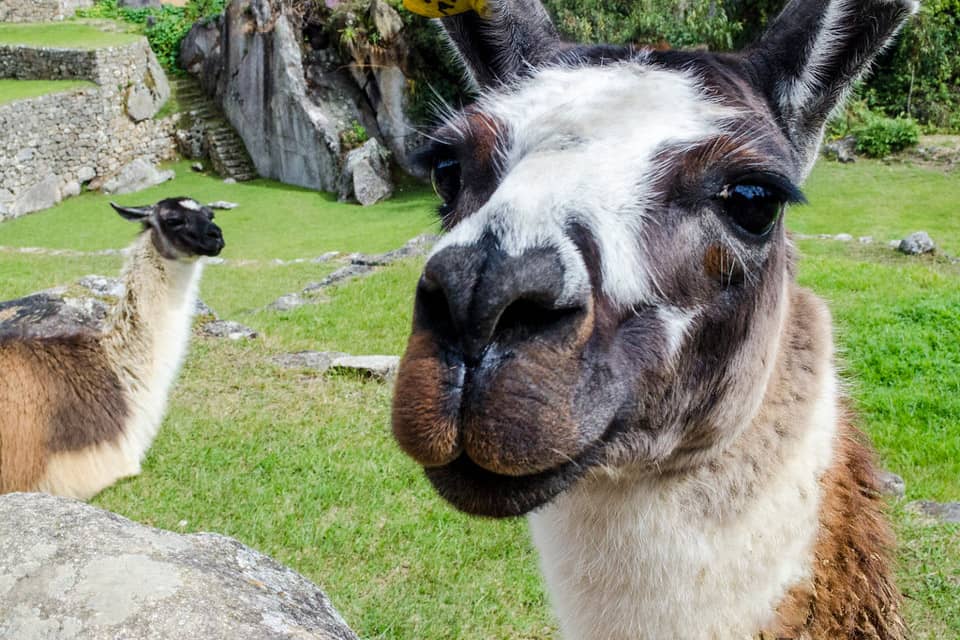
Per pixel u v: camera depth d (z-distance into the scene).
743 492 2.62
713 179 2.33
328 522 6.86
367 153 33.66
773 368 2.70
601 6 17.95
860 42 2.64
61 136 33.88
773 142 2.47
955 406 9.27
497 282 2.01
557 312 2.11
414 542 6.56
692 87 2.50
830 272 14.80
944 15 30.16
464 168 2.55
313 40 35.69
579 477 2.31
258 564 3.36
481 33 3.04
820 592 2.75
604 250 2.18
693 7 15.79
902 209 24.78
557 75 2.62
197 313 12.41
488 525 6.80
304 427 8.71
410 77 35.12
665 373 2.34
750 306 2.48
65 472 6.86
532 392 2.05
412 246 18.16
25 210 32.19
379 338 12.49
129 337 7.36
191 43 39.56
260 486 7.46
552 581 2.90
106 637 2.48
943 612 5.27
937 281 14.31
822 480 2.81
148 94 37.19
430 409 2.05
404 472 7.72
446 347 2.08
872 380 10.10
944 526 6.23
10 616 2.58
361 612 5.68
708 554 2.61
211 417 8.90
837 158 29.72
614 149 2.31
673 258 2.29
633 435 2.39
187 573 2.81
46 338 7.13
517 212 2.14
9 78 36.34
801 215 24.39
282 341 11.96
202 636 2.52
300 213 31.78
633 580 2.65
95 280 12.05
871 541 2.93
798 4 2.72
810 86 2.69
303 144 35.06
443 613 5.70
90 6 47.16
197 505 7.12
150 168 35.69
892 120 29.77
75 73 35.38
